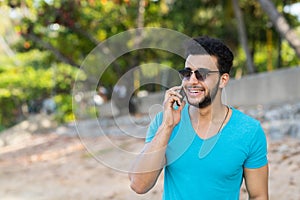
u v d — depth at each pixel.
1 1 15.60
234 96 13.12
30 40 18.89
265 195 2.54
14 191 7.57
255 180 2.52
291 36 12.63
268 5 12.77
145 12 17.94
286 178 6.12
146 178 2.37
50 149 12.49
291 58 22.89
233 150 2.40
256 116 10.75
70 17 16.44
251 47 21.11
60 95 20.41
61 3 16.12
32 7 16.06
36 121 17.92
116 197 6.58
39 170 9.39
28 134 17.09
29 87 21.08
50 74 21.03
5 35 21.62
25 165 10.27
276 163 6.92
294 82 11.23
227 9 18.80
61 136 15.34
